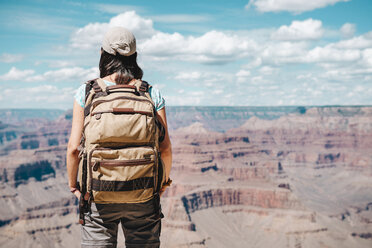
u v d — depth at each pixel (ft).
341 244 344.08
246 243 335.67
